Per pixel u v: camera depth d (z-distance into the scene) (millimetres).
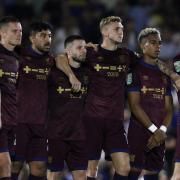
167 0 45312
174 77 22906
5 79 21328
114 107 22438
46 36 22328
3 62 21406
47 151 22516
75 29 41719
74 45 22281
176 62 23125
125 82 22984
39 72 22328
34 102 22234
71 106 22359
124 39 39906
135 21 43438
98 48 22656
